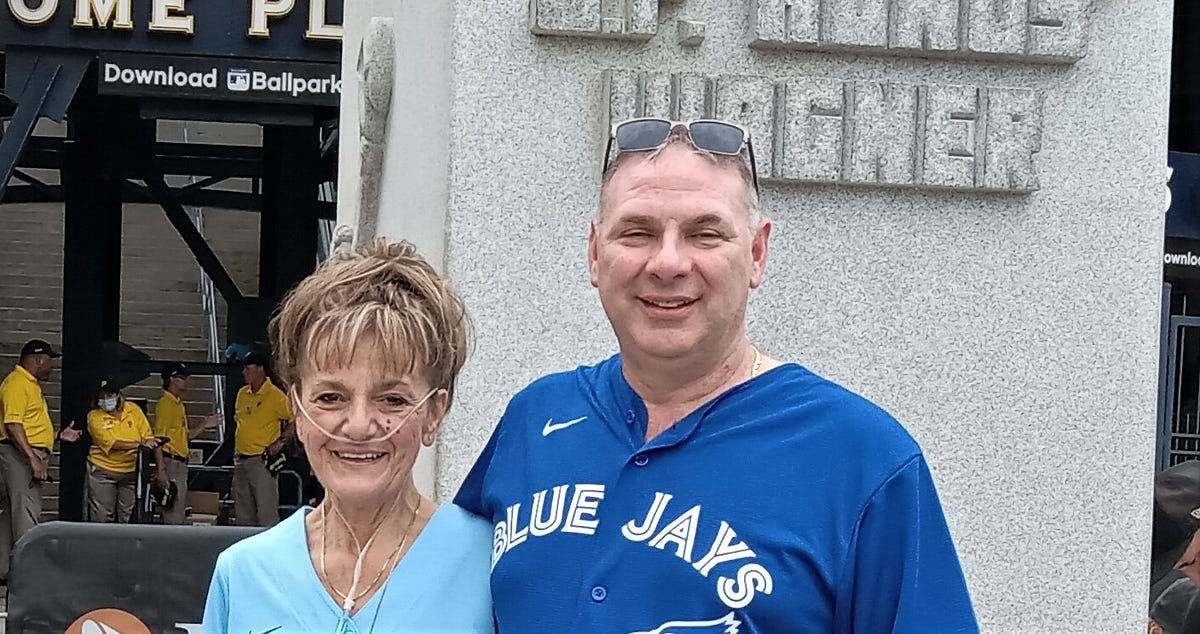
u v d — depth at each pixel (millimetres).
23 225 20766
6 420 10617
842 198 4734
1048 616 4812
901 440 2209
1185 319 7703
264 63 10789
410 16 5359
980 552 4797
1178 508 4840
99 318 13391
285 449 11961
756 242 2438
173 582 3922
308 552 2504
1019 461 4809
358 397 2383
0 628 8148
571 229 4609
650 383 2344
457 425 4555
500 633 2371
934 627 2127
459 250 4559
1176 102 8891
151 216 21875
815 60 4734
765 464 2221
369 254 2488
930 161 4691
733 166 2334
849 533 2160
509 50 4570
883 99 4684
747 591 2145
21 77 10602
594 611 2229
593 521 2293
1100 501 4840
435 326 2412
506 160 4574
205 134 22016
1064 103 4828
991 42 4703
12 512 10609
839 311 4734
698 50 4680
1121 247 4855
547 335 4602
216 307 19797
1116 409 4852
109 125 13523
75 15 10609
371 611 2441
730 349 2340
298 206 13211
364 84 6047
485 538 2514
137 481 11188
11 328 18422
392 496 2461
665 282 2270
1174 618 4562
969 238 4789
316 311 2402
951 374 4781
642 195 2311
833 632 2172
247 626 2467
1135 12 4848
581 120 4605
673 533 2213
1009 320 4805
